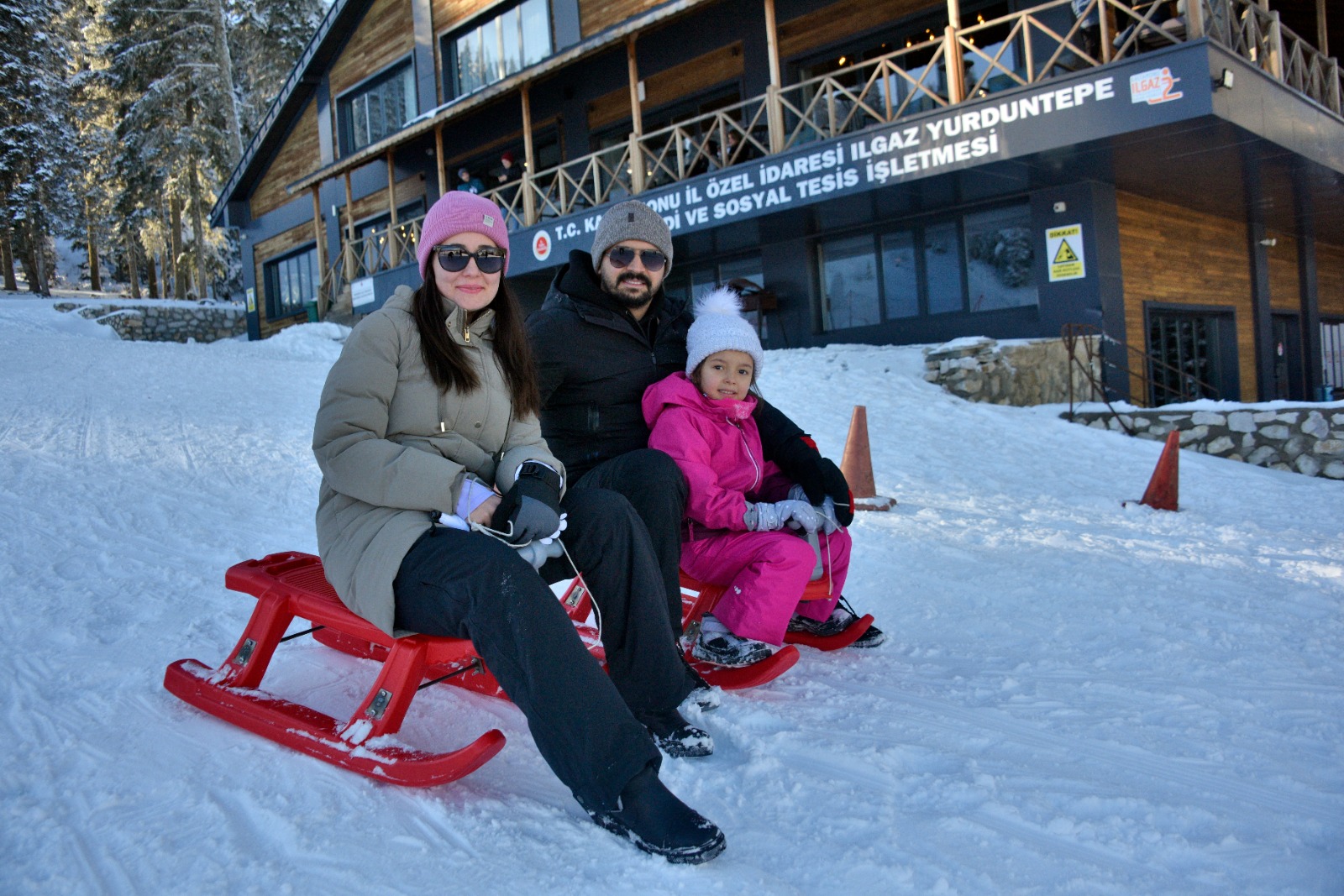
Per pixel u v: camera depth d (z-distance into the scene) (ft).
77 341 41.60
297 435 23.56
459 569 5.61
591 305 8.90
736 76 46.57
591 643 9.04
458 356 6.57
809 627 9.65
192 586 10.95
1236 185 37.22
